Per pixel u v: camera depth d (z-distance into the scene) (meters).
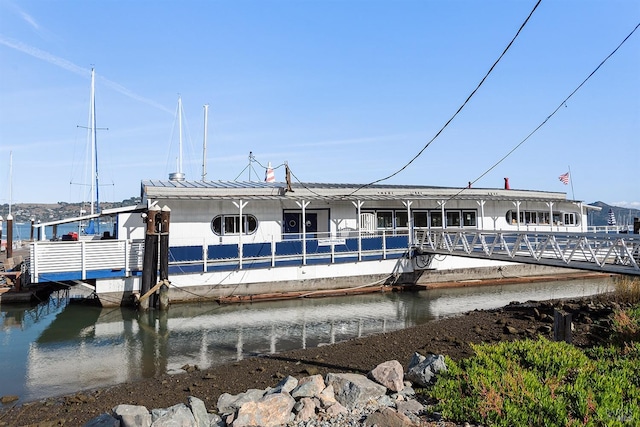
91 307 18.22
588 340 10.96
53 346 13.30
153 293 17.61
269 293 19.86
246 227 21.62
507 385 6.90
